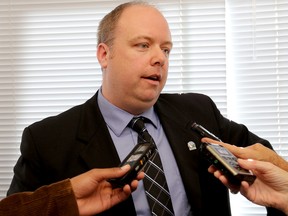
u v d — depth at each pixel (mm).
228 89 1895
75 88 1942
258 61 1862
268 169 1084
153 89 1275
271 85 1855
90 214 1062
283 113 1853
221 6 1856
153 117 1410
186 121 1440
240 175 1001
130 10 1300
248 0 1855
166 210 1247
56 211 1002
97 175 1026
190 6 1872
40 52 1944
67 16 1931
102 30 1379
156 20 1276
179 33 1884
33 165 1287
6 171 1970
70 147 1302
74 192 1022
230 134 1521
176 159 1338
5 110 1965
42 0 1931
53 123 1364
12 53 1950
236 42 1881
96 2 1909
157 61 1246
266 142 1483
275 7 1835
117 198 1089
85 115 1389
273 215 1230
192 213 1294
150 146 1067
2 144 1967
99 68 1930
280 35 1836
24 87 1954
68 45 1934
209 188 1344
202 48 1879
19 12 1942
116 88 1307
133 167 992
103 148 1288
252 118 1881
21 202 1013
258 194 1129
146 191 1242
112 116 1362
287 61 1835
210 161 1070
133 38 1253
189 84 1895
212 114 1527
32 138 1321
